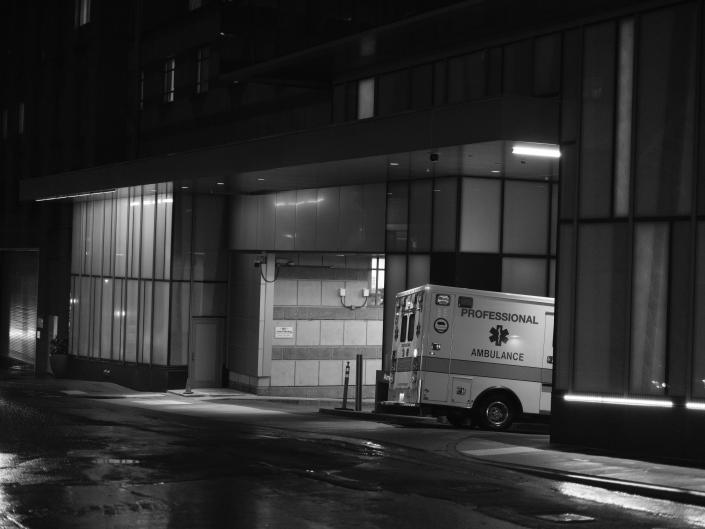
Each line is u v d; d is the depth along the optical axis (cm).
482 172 2675
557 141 2184
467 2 2319
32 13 5412
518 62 2591
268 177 3077
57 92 5103
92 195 4147
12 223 5556
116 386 3991
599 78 1988
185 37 4047
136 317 4097
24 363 5519
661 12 1900
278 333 3581
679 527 1254
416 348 2356
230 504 1302
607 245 1958
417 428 2419
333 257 3641
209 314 3878
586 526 1236
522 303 2392
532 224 2784
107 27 4538
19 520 1189
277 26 2984
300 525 1187
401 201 2952
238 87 3694
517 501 1384
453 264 2723
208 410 3002
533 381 2383
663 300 1872
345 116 3167
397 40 2730
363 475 1563
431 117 2306
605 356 1945
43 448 1806
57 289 4919
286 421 2612
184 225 3850
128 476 1505
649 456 1861
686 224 1850
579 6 2252
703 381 1816
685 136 1859
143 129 4366
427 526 1200
